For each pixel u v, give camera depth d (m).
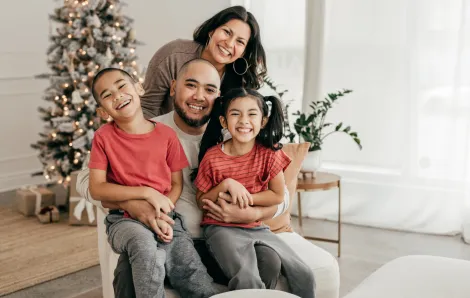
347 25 4.45
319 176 3.87
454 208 4.23
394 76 4.34
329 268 2.30
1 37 5.26
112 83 2.17
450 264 2.21
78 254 3.77
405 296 1.94
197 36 2.71
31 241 4.01
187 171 2.38
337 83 4.54
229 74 2.77
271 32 4.79
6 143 5.38
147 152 2.22
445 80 4.16
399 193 4.40
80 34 4.33
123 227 2.09
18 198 4.68
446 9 4.09
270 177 2.32
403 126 4.34
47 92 4.57
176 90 2.36
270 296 1.77
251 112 2.23
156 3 5.45
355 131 4.52
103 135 2.22
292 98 4.77
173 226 2.19
